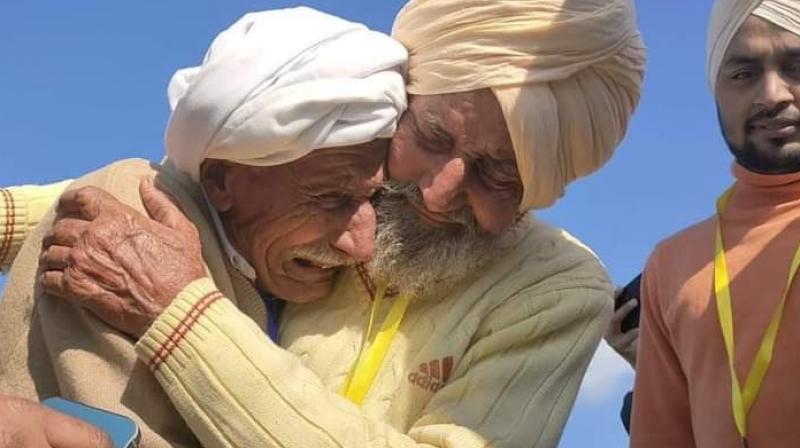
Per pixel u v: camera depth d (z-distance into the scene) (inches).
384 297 117.6
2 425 76.5
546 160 114.3
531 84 113.1
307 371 105.0
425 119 114.0
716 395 108.2
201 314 101.7
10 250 123.6
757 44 107.7
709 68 113.8
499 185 115.3
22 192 125.2
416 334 115.5
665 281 117.6
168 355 100.8
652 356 119.0
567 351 116.0
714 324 110.3
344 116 109.1
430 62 114.2
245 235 114.0
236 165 111.8
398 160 115.5
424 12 115.9
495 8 112.9
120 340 103.1
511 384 112.7
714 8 112.3
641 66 122.1
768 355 105.0
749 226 112.3
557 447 113.2
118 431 86.3
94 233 104.2
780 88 107.0
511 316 115.6
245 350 101.3
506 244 121.0
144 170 114.8
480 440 107.6
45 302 106.6
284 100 107.0
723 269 111.3
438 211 114.3
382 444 103.3
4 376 107.1
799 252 106.7
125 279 102.5
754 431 104.7
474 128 113.0
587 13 114.7
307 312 118.7
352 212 112.8
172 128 111.7
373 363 113.5
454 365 113.7
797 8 106.9
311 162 110.2
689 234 118.5
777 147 108.3
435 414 110.3
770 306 106.7
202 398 100.3
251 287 114.2
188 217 111.6
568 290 118.3
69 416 81.3
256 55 108.0
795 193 110.9
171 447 100.9
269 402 100.9
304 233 112.0
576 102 115.6
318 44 109.4
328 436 101.4
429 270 115.6
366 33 113.8
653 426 118.2
